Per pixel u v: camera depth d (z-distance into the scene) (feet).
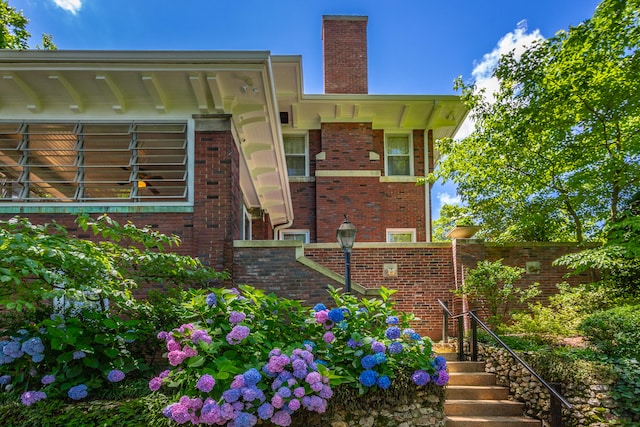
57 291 14.71
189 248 24.17
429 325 30.89
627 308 22.50
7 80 23.07
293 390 12.78
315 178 46.70
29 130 25.21
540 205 37.29
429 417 15.33
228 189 24.71
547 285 32.09
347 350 14.98
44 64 22.41
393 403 15.02
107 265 15.78
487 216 46.80
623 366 19.39
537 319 25.90
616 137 31.76
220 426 12.58
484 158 36.99
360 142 46.78
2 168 27.30
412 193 46.96
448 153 39.75
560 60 30.48
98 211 24.35
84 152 25.32
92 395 15.46
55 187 29.60
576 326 23.21
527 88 32.30
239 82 23.98
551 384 17.54
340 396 14.42
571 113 31.91
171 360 12.77
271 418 12.50
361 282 31.58
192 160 25.00
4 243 12.92
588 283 31.94
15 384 15.61
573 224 42.14
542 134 34.01
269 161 34.06
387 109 46.29
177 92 24.94
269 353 13.32
